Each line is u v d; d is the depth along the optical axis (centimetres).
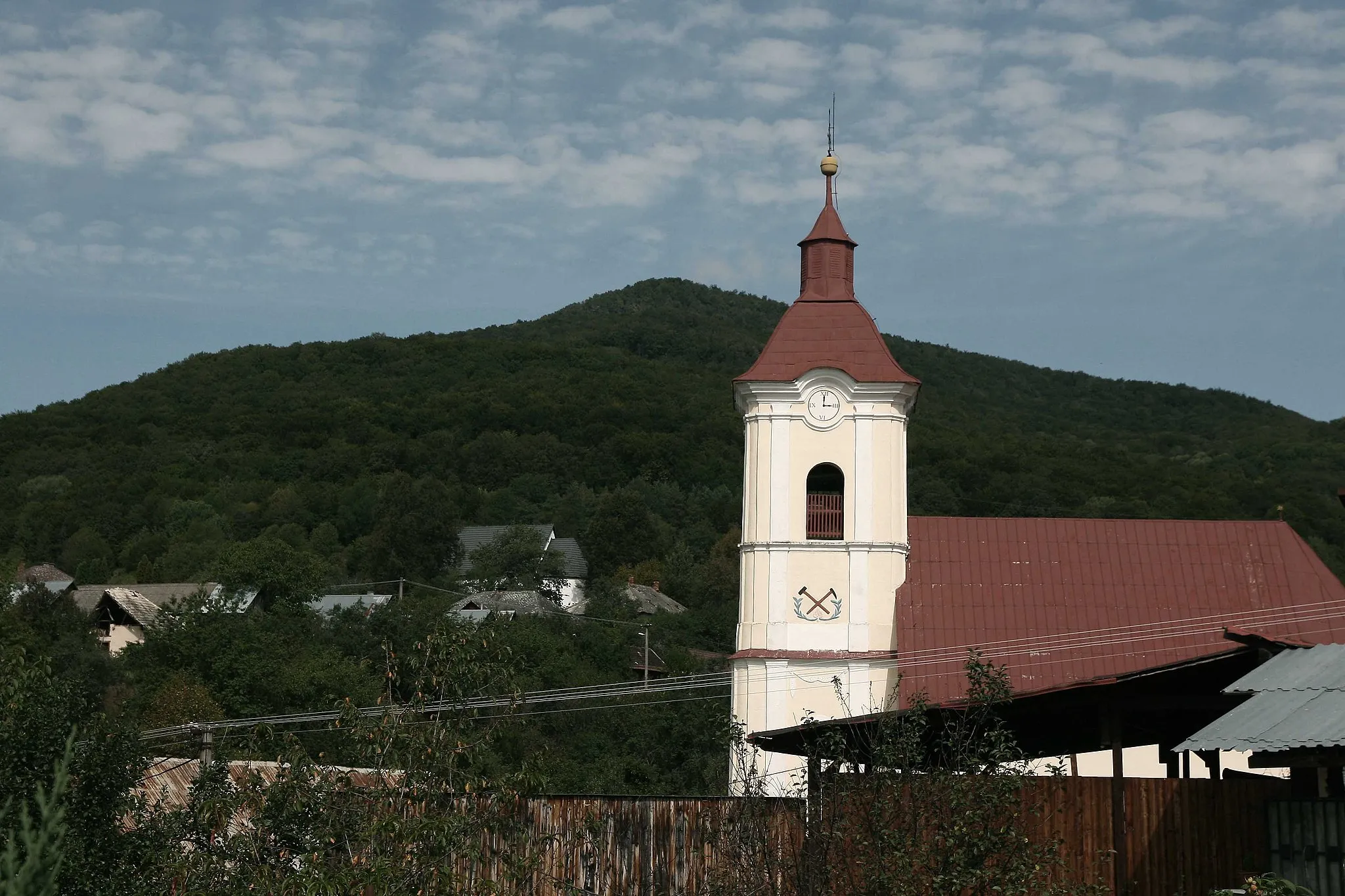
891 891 2180
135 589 11331
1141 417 17100
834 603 5141
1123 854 2566
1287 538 5306
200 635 7819
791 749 2994
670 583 13525
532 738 7044
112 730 2225
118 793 2181
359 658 8494
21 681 2222
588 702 7650
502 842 2531
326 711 7431
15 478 15238
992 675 2470
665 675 9331
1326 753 2139
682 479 16525
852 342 5266
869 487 5181
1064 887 2278
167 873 2211
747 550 5219
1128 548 5303
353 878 2109
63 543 13712
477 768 2366
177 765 3372
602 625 10181
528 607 11200
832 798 2378
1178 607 5141
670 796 2812
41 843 1232
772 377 5219
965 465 11588
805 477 5212
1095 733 3262
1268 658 2536
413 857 2211
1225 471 12212
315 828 2250
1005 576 5219
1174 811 2581
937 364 18600
